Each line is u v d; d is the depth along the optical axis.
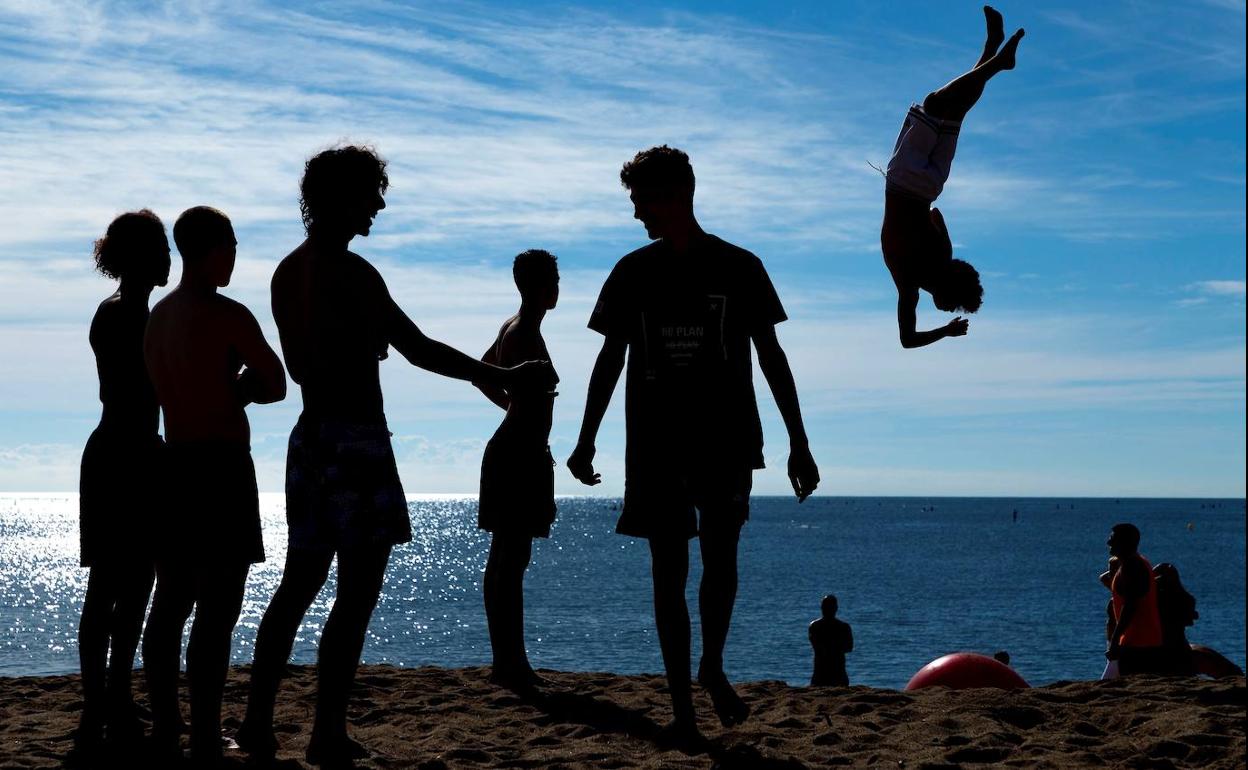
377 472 4.03
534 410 6.04
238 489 4.08
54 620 38.12
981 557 103.06
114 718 4.49
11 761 4.21
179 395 4.05
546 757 4.44
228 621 4.07
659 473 4.55
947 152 5.20
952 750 4.62
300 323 4.07
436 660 31.55
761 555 105.56
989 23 5.32
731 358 4.59
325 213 4.07
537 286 5.94
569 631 40.47
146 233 4.48
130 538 4.45
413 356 4.12
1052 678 30.77
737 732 4.93
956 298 5.24
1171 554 113.88
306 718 5.18
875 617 48.56
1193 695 5.73
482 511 6.17
